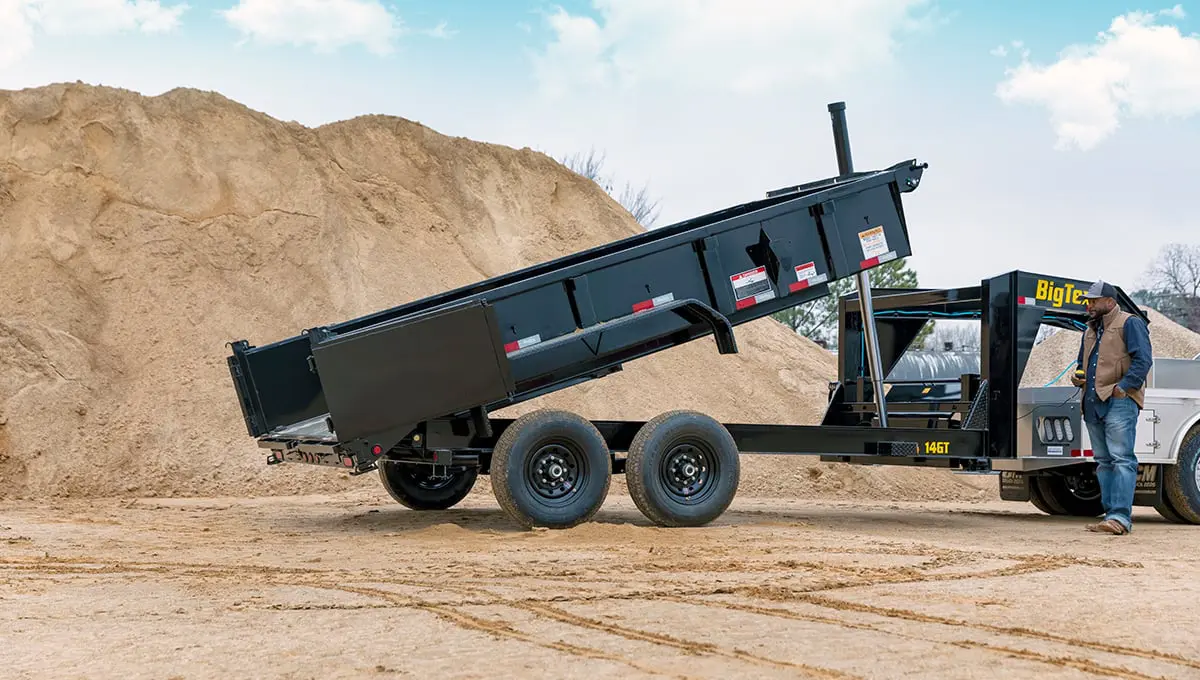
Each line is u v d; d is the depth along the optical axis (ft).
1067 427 35.73
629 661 13.30
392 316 32.58
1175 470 36.78
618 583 20.02
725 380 60.34
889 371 40.81
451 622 15.99
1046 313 36.58
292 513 36.04
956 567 22.62
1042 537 30.94
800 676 12.56
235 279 55.21
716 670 12.84
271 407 32.76
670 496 30.25
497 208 69.31
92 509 36.96
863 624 15.79
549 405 53.57
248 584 20.13
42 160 55.67
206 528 30.81
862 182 34.06
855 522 35.22
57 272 51.67
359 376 27.02
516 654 13.71
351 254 59.36
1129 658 13.82
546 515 28.96
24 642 14.69
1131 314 35.27
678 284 31.63
